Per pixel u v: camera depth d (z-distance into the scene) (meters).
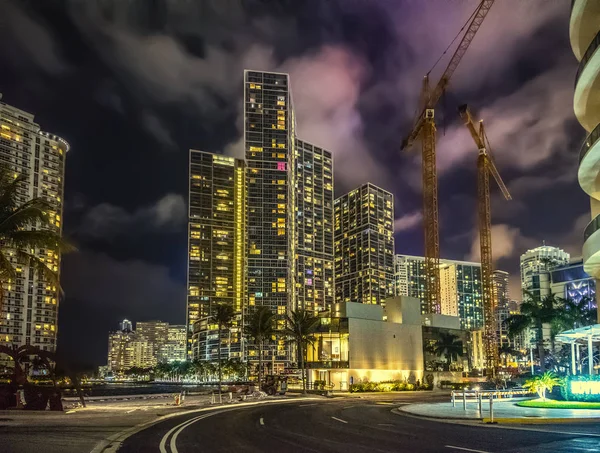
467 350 98.81
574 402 34.00
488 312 153.38
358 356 80.31
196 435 19.45
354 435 19.22
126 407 35.00
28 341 192.50
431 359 91.44
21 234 28.17
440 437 18.34
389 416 28.80
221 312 85.25
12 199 28.41
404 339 87.56
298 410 34.19
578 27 40.44
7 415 26.83
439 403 39.72
